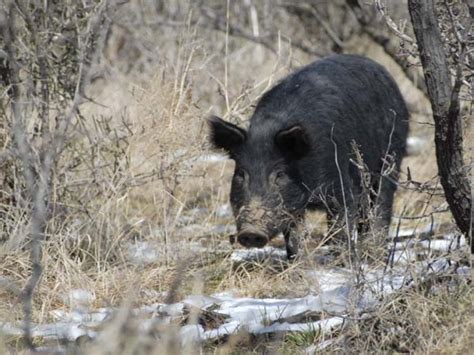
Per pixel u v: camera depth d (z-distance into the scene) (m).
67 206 15.17
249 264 14.98
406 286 11.44
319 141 15.21
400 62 21.56
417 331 10.64
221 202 18.56
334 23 25.91
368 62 17.14
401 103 17.48
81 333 11.76
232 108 17.66
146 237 15.85
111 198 15.45
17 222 14.32
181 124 16.45
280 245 16.80
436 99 11.12
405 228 17.34
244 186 15.02
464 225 11.48
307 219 17.80
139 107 16.70
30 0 15.54
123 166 15.84
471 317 10.52
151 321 11.11
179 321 12.04
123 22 24.20
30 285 9.56
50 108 15.26
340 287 12.69
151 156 16.28
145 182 16.14
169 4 25.75
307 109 15.48
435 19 11.06
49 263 13.85
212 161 19.48
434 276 11.43
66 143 15.16
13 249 13.95
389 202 16.33
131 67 24.09
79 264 13.94
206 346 11.31
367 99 16.45
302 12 26.39
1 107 15.29
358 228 15.30
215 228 17.09
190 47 20.14
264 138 15.14
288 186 14.96
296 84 15.92
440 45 11.10
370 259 13.59
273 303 12.84
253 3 25.92
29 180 10.37
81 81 15.24
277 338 11.21
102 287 13.50
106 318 12.04
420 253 13.41
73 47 15.45
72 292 13.36
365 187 12.93
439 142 11.21
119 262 14.62
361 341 10.77
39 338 11.68
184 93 16.70
